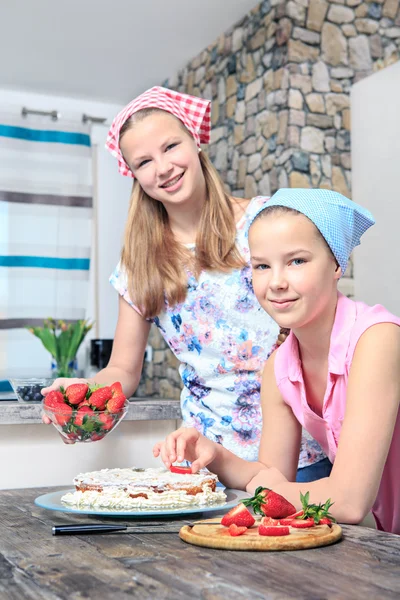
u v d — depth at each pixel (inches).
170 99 64.1
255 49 150.5
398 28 150.9
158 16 151.9
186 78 179.3
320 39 142.9
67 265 181.8
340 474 42.1
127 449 76.4
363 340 44.2
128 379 69.1
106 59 172.2
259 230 42.2
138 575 30.0
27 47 164.2
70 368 137.8
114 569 31.1
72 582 29.1
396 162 129.2
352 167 140.8
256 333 66.3
